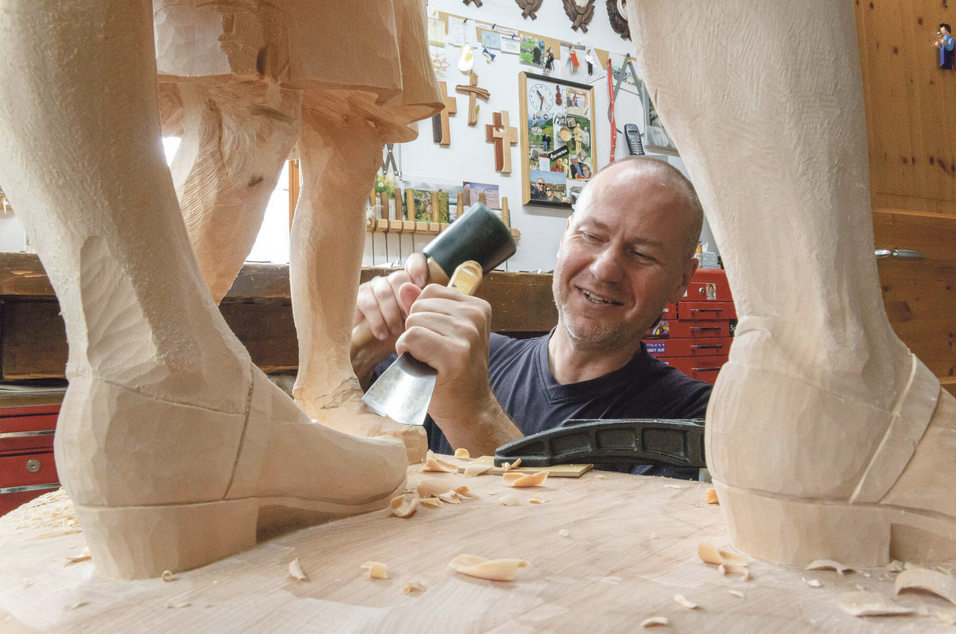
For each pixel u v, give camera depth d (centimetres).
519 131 358
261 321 174
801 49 44
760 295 46
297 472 53
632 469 115
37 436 142
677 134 49
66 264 43
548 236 366
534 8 364
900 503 43
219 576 44
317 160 89
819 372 43
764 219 45
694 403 132
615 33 390
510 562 43
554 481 77
